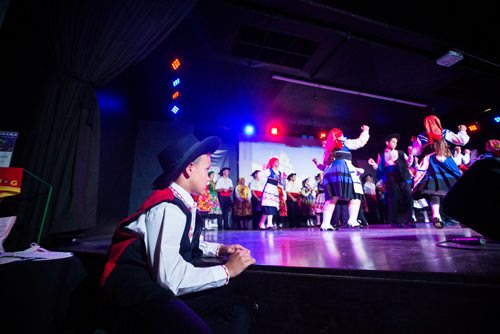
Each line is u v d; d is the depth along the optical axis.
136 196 3.31
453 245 1.34
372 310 0.82
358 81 5.70
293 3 3.50
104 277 0.72
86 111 2.28
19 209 1.90
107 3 2.29
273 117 7.61
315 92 6.23
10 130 2.00
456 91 6.13
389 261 0.98
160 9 2.60
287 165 7.66
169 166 0.88
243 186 6.68
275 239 2.33
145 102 3.68
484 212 1.13
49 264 1.27
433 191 3.09
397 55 4.76
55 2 2.08
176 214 0.74
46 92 2.13
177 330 0.61
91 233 2.67
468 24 3.77
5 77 2.00
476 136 7.34
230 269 0.80
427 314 0.76
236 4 3.45
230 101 6.64
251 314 0.98
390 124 8.24
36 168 1.99
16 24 2.07
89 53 2.26
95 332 0.99
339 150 3.27
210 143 0.96
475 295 0.72
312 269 0.93
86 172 2.23
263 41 4.41
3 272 1.11
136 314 0.65
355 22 3.85
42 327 0.92
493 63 4.33
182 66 4.30
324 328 0.88
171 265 0.68
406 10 3.57
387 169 4.01
